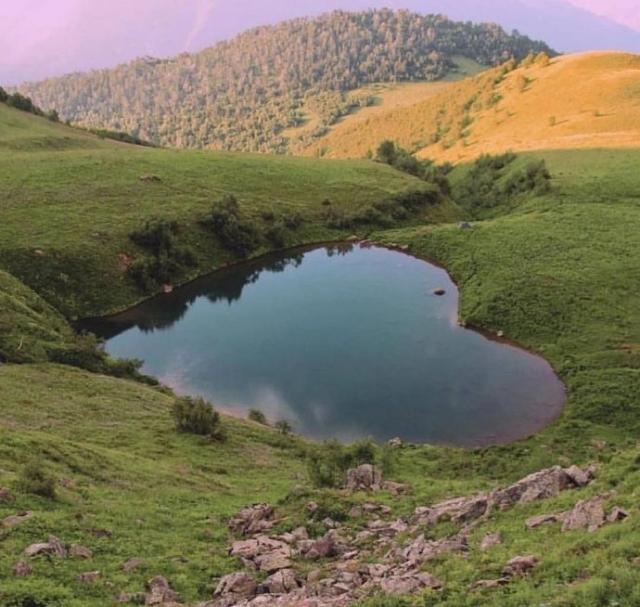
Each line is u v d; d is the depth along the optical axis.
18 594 16.28
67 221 93.94
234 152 149.75
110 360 58.59
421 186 133.62
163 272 91.94
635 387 55.59
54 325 64.50
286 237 111.12
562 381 60.62
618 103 168.75
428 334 73.88
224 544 23.36
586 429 50.66
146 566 19.72
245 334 76.44
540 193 119.31
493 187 137.50
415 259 101.81
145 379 58.53
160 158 131.00
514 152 156.62
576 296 74.12
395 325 77.19
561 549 15.90
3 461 26.81
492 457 45.59
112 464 31.16
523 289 77.62
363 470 32.50
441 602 14.84
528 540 17.91
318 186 129.12
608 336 66.19
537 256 87.25
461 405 57.34
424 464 43.75
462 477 41.06
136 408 45.59
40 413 39.56
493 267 87.31
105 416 42.22
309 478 34.25
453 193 148.38
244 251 105.00
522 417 54.75
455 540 19.67
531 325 71.31
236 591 18.41
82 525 22.02
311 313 82.56
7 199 97.75
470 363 65.94
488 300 77.50
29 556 18.59
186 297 90.00
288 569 19.75
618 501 17.98
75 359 55.06
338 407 57.91
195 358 69.88
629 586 12.73
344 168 142.00
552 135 163.50
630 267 79.62
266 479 35.59
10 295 67.12
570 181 120.88
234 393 61.47
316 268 101.06
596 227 94.94
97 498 25.86
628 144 138.38
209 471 35.50
